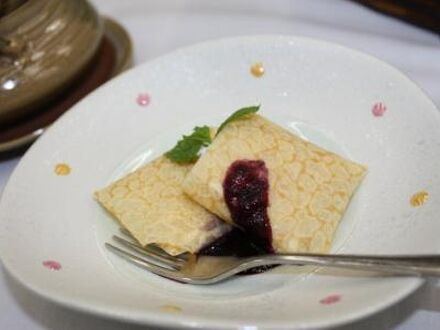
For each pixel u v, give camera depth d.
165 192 0.30
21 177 0.29
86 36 0.38
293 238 0.27
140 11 0.47
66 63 0.37
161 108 0.35
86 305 0.21
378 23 0.41
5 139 0.35
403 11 0.40
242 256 0.27
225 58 0.35
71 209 0.30
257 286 0.25
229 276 0.26
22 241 0.26
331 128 0.32
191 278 0.26
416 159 0.27
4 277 0.29
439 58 0.37
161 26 0.45
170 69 0.35
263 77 0.34
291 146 0.30
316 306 0.21
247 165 0.29
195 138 0.31
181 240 0.28
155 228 0.28
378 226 0.26
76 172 0.31
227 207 0.28
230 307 0.23
